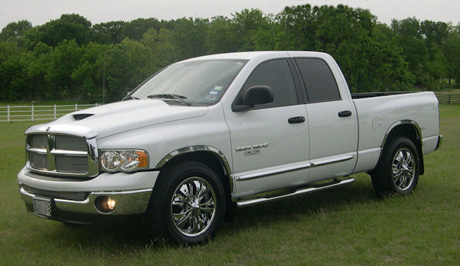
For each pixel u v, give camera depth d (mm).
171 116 5035
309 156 6023
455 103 57844
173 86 5941
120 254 4891
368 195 7328
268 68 5879
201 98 5512
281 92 5895
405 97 7328
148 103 5441
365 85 48906
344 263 4527
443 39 110562
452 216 6070
